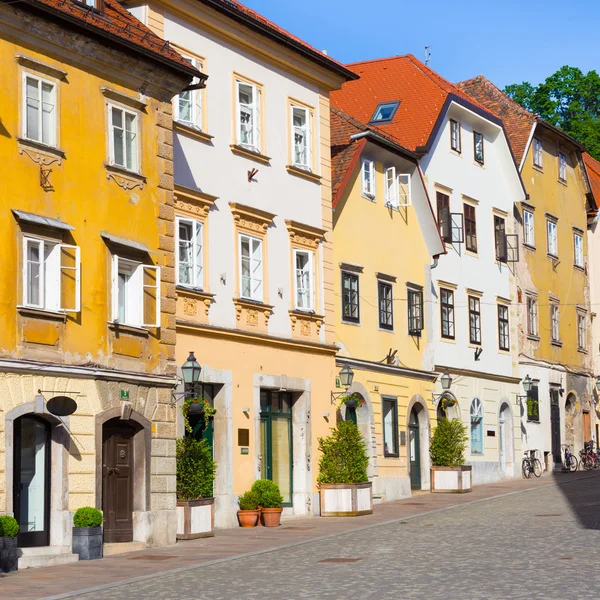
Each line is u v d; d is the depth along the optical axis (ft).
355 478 110.73
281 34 109.50
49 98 79.10
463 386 149.89
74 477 78.84
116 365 83.10
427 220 141.38
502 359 162.40
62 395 77.77
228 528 98.89
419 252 140.56
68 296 78.64
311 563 72.23
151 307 86.99
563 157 192.24
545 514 102.06
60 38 79.66
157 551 82.43
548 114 231.71
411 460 135.33
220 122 102.58
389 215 133.80
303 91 115.75
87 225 81.15
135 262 85.81
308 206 114.83
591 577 61.16
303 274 113.70
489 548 76.79
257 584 62.85
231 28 104.27
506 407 162.71
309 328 113.50
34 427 77.36
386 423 129.08
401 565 69.36
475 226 157.58
